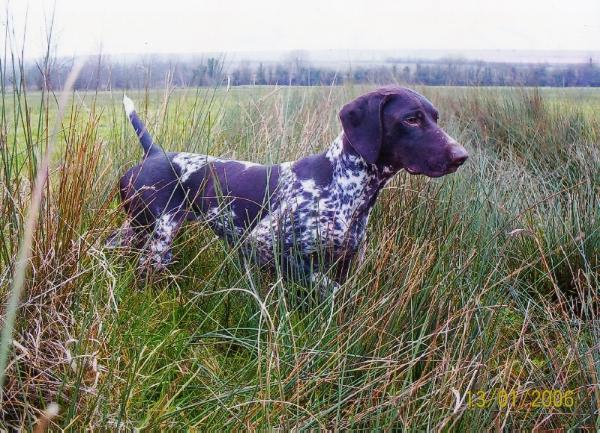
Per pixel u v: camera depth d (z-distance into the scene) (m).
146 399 2.33
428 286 2.70
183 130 4.39
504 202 3.86
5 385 2.07
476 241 3.28
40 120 2.54
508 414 2.19
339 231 3.11
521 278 3.42
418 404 2.28
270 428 1.99
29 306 2.24
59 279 2.34
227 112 5.48
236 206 3.33
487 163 4.57
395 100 2.98
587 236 3.58
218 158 3.56
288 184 3.21
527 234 3.53
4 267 2.36
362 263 2.97
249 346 2.64
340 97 7.42
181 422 2.20
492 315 2.66
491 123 6.85
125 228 3.13
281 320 2.62
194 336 2.67
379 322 2.57
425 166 2.93
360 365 2.45
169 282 3.23
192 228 3.53
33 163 2.54
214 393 2.23
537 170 4.74
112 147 4.32
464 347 2.37
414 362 2.26
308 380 2.27
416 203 3.63
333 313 2.62
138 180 3.47
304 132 4.54
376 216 3.69
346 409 2.27
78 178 2.53
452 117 6.84
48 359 2.19
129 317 2.62
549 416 2.18
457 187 3.89
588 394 2.22
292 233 3.11
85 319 2.29
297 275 3.15
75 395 2.00
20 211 2.38
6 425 1.99
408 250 3.13
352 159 3.08
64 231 2.42
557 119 6.24
